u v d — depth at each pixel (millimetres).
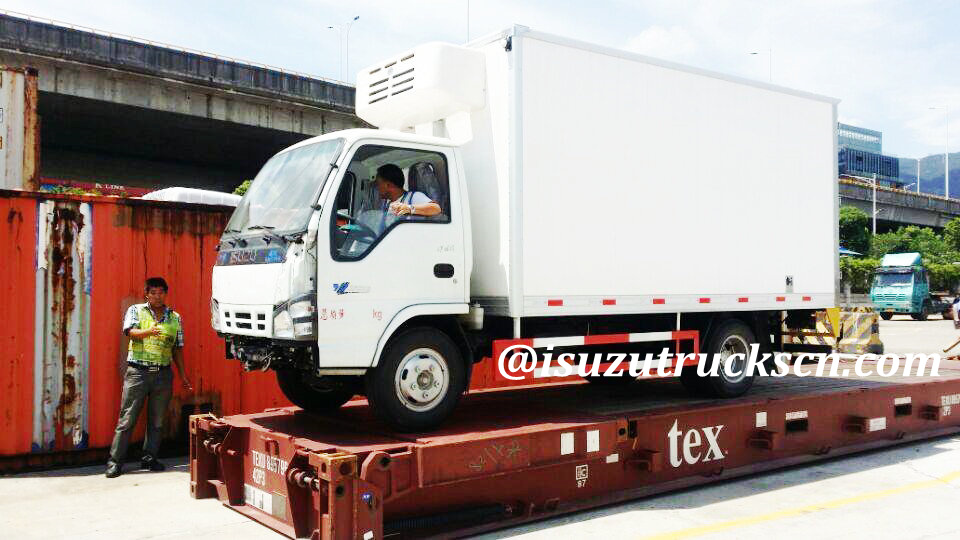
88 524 5684
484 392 8125
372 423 5820
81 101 31188
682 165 7098
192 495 6391
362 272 5199
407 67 6234
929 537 5289
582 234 6316
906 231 63531
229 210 8492
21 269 7430
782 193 8000
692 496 6410
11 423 7359
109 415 7812
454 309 5660
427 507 5227
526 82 6012
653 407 6840
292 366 5734
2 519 5832
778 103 8016
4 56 28750
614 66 6613
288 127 36625
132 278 7945
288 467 5066
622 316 7094
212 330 8375
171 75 32562
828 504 6137
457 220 5746
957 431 9047
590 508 5934
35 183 9195
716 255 7344
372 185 5480
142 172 44062
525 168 5973
